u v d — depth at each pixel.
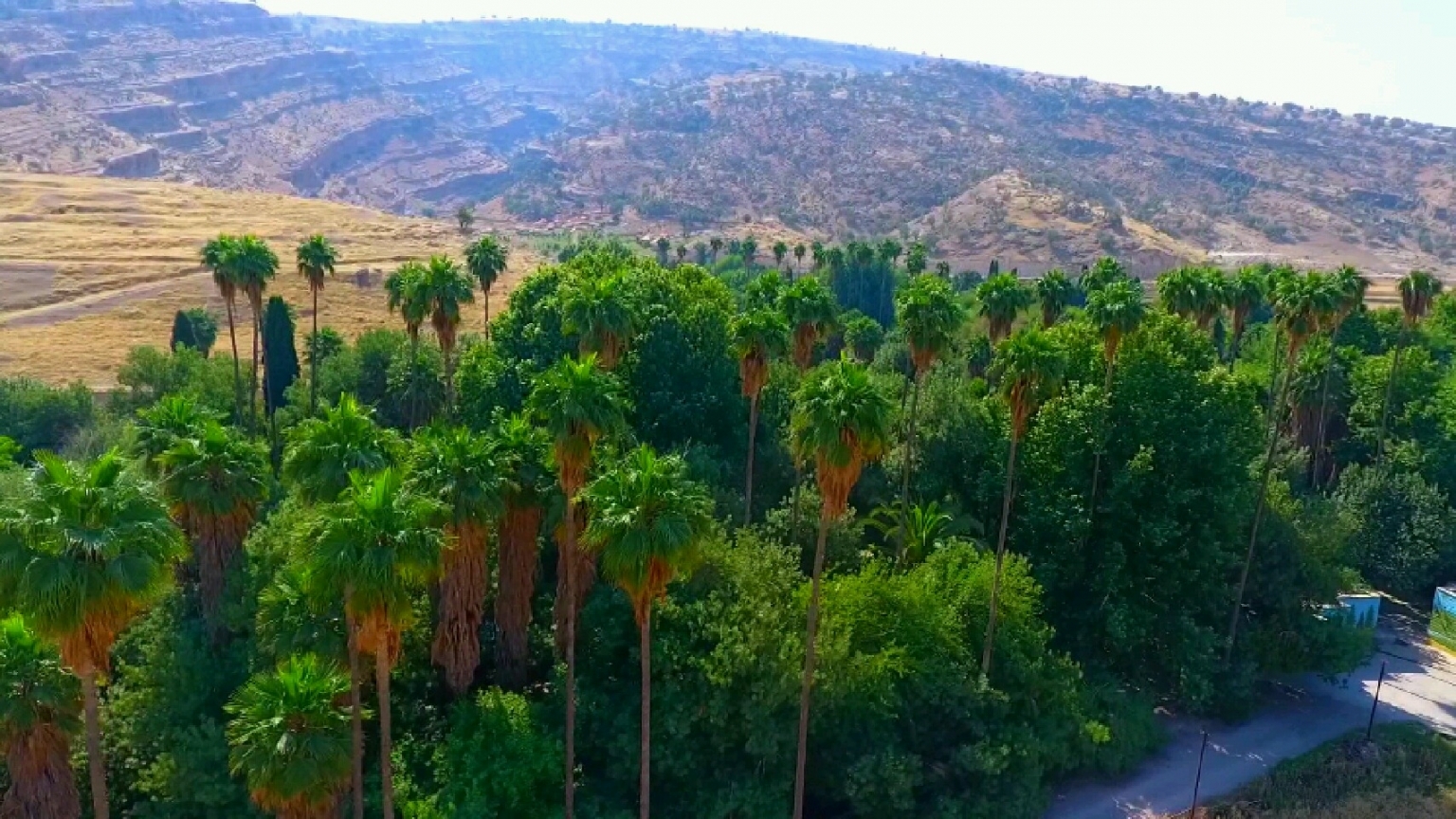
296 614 40.69
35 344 123.69
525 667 48.94
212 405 82.38
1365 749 55.41
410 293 68.31
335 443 42.44
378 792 41.06
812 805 48.28
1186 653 56.22
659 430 66.94
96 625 28.62
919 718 48.94
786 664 44.31
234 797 41.44
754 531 56.00
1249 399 62.34
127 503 29.36
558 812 42.09
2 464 56.62
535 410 40.16
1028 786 47.75
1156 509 58.72
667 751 44.09
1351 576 65.69
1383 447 85.06
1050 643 59.50
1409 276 79.25
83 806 42.53
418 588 48.25
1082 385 63.28
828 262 167.50
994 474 64.25
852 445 37.09
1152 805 50.31
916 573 52.50
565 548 43.97
